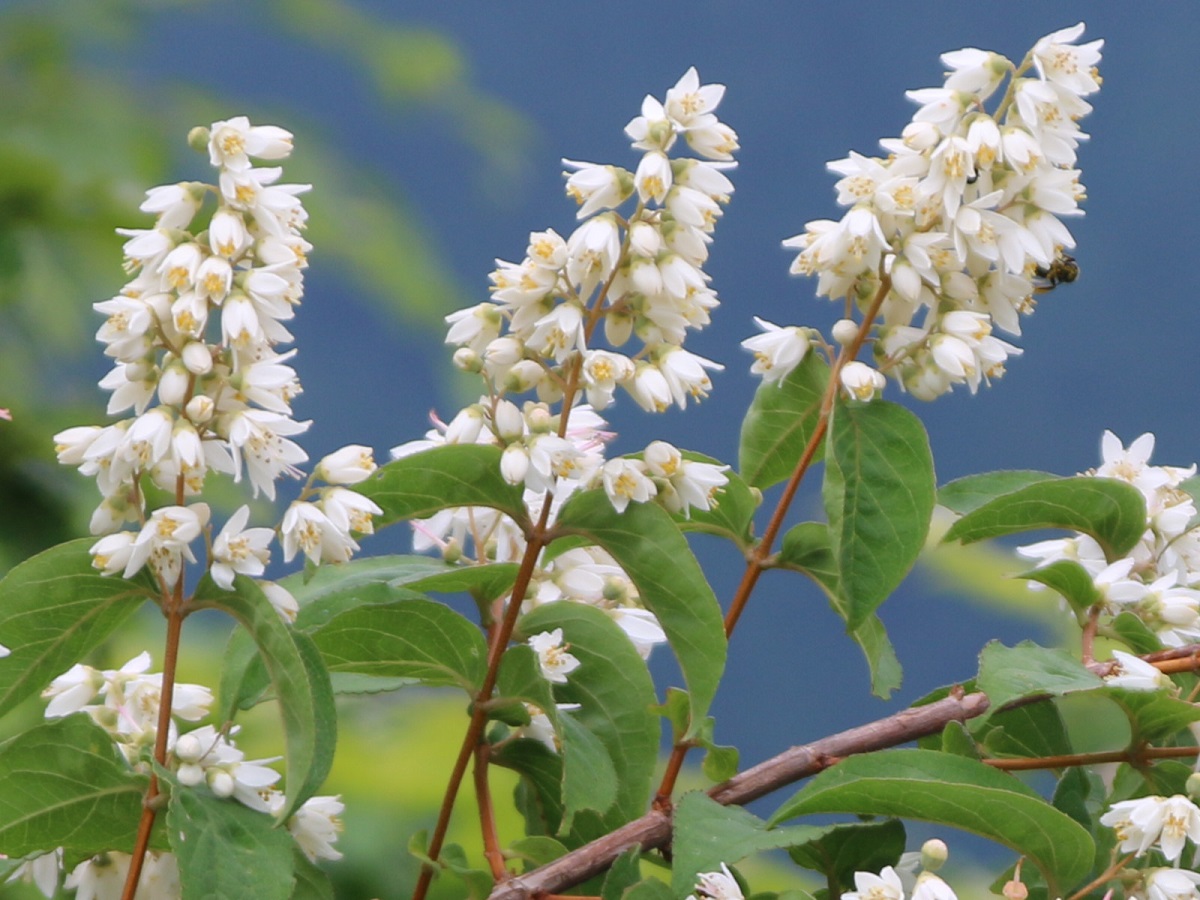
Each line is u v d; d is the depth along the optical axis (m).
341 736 2.11
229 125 1.56
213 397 1.56
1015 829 1.56
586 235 1.57
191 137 1.56
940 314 1.61
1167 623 1.63
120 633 2.13
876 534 1.60
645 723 1.62
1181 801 1.58
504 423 1.59
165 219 1.56
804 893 1.59
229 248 1.55
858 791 1.56
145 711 1.62
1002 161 1.60
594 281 1.58
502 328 1.62
